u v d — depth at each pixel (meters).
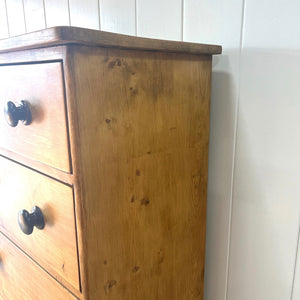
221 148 0.77
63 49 0.44
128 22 0.90
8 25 1.37
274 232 0.71
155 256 0.66
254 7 0.65
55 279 0.59
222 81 0.73
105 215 0.53
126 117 0.54
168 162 0.64
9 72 0.57
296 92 0.63
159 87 0.59
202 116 0.70
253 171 0.72
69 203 0.51
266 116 0.68
